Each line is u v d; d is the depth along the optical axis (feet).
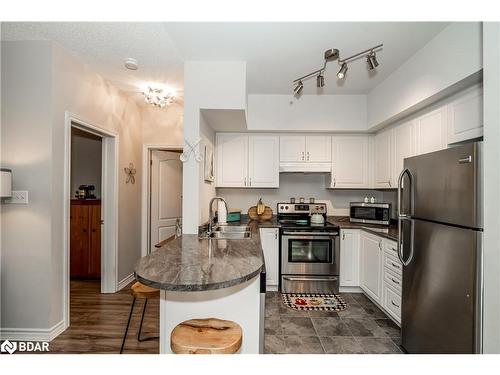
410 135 8.54
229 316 5.08
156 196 13.10
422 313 5.74
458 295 4.76
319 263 10.32
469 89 6.13
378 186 10.82
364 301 9.66
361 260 10.21
